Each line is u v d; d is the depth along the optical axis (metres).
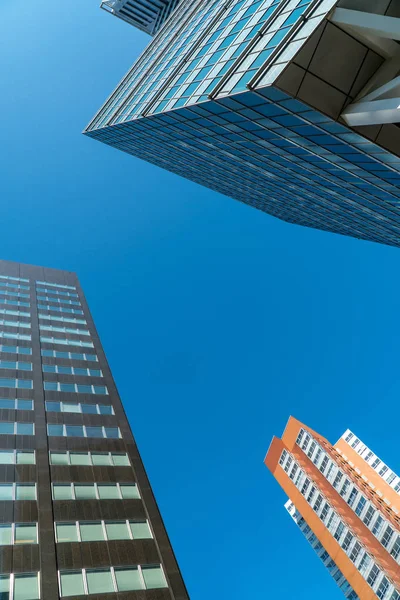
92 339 59.06
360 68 19.36
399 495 116.56
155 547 28.38
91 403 44.22
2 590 22.39
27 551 25.06
